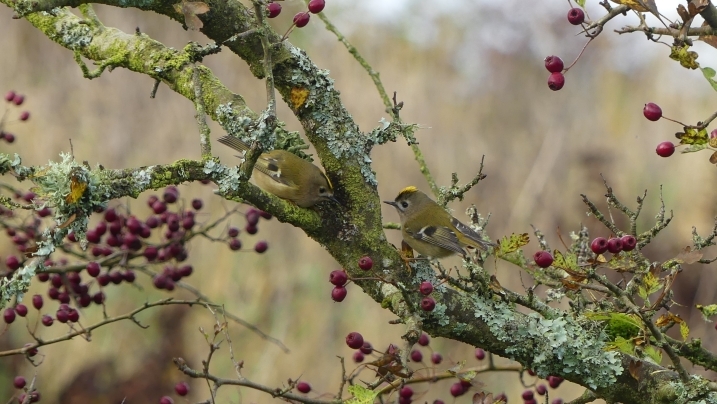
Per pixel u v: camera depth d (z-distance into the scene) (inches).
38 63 725.3
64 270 301.9
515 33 861.8
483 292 225.9
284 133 297.1
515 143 730.8
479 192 674.8
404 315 213.6
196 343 528.1
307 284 581.6
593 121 766.5
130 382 476.1
